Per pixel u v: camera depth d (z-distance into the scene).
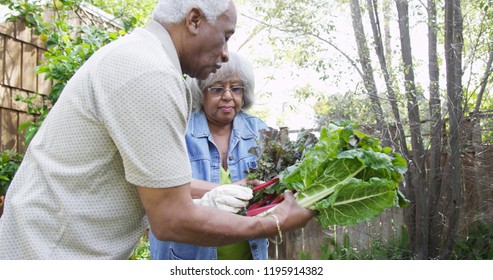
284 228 1.58
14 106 3.62
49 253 1.34
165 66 1.36
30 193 1.38
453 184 5.14
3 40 3.53
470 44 5.16
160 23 1.51
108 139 1.36
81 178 1.36
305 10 5.42
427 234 5.22
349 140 1.70
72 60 3.45
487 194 5.51
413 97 5.24
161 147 1.32
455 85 4.99
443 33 5.32
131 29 4.30
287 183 1.72
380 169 1.67
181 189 1.34
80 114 1.36
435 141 5.29
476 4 5.04
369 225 5.73
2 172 3.22
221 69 2.10
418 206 5.20
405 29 5.21
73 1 3.93
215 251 2.06
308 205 1.68
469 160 5.52
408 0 5.10
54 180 1.37
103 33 3.80
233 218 1.44
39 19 3.63
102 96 1.34
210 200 1.68
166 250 2.10
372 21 5.32
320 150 1.66
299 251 5.40
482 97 5.65
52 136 1.40
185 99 1.42
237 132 2.22
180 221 1.34
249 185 1.98
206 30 1.51
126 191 1.41
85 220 1.37
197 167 2.12
